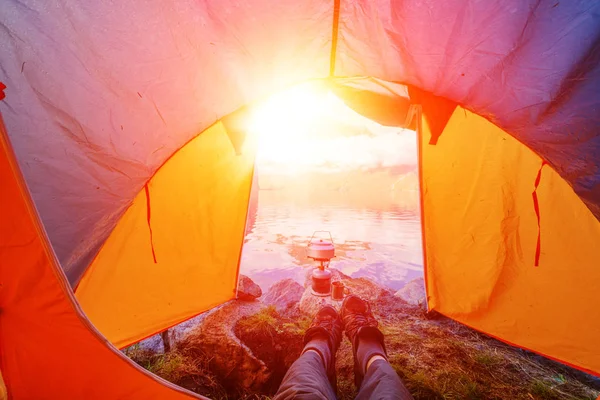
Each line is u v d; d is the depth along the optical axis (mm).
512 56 1000
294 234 7418
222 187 1958
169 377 1704
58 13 887
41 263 792
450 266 2096
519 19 928
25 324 833
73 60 956
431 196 2053
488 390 1631
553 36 927
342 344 2098
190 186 1743
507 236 1815
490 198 1843
